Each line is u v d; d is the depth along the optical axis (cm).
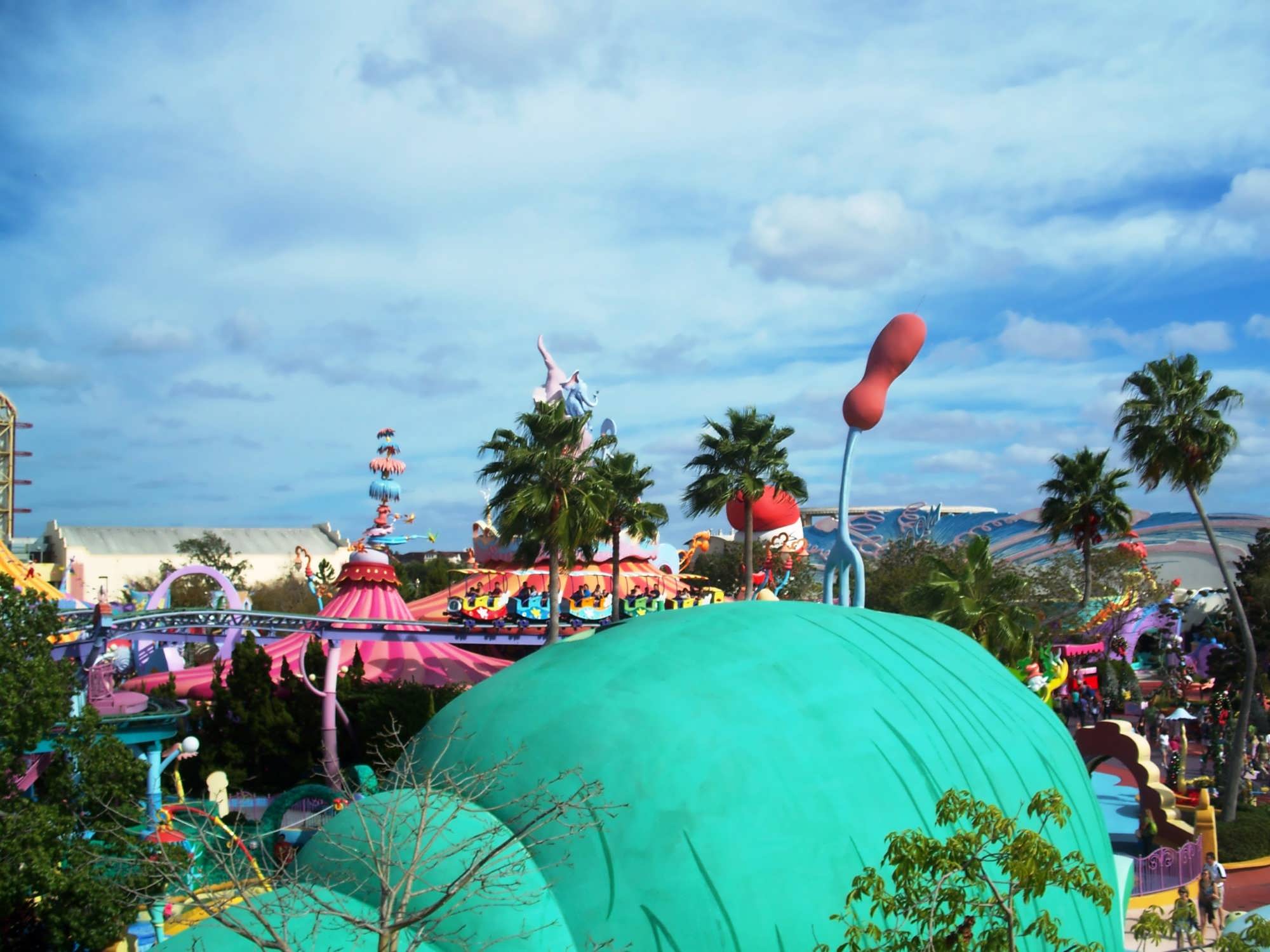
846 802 1233
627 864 1122
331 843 1152
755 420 4178
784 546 6250
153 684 4147
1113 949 1495
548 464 3512
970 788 1357
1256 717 5194
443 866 1074
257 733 3512
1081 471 5119
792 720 1299
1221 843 3209
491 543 5550
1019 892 1202
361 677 3784
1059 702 5484
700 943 1095
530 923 1056
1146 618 6831
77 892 1655
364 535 4662
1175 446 3572
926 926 1031
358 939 1003
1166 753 4038
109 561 12262
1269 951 1347
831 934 1141
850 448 2153
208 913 960
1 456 10919
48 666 1841
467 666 4294
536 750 1224
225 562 11494
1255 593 5600
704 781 1187
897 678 1451
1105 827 1616
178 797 2512
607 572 5425
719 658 1382
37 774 2047
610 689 1298
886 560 7100
